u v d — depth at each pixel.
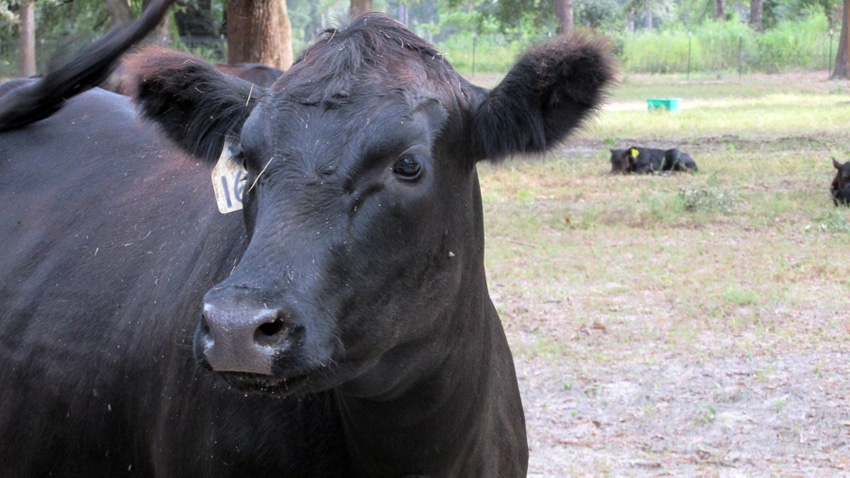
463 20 58.28
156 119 3.67
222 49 25.00
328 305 2.78
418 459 3.38
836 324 8.80
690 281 10.36
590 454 6.43
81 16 19.58
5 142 5.15
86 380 4.07
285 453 3.39
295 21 54.47
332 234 2.82
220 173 3.58
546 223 13.58
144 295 4.04
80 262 4.41
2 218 4.86
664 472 6.14
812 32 55.59
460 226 3.26
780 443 6.52
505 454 3.91
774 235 12.49
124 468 4.01
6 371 4.39
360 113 2.95
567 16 33.03
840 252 11.45
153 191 4.54
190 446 3.55
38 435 4.21
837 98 34.34
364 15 3.32
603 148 22.06
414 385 3.23
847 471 6.10
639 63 54.47
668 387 7.49
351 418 3.28
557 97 3.24
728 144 21.94
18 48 24.62
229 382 2.72
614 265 11.18
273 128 2.96
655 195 15.54
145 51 3.67
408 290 3.03
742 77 48.97
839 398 7.16
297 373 2.67
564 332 8.84
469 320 3.37
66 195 4.74
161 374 3.75
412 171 2.97
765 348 8.27
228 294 2.61
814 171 17.39
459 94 3.25
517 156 3.32
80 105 5.29
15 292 4.53
